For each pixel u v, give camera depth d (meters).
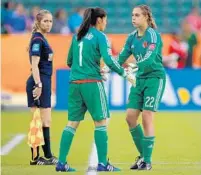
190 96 60.34
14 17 70.50
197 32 72.12
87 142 41.00
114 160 34.00
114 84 59.50
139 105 31.03
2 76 63.31
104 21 29.73
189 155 35.53
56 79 60.00
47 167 31.86
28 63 63.50
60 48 64.06
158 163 32.75
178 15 83.62
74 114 29.88
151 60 29.81
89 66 29.41
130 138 42.38
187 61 67.12
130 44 31.14
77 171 30.03
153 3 84.44
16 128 48.56
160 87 30.56
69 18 72.94
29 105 33.25
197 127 48.34
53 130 47.00
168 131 46.16
